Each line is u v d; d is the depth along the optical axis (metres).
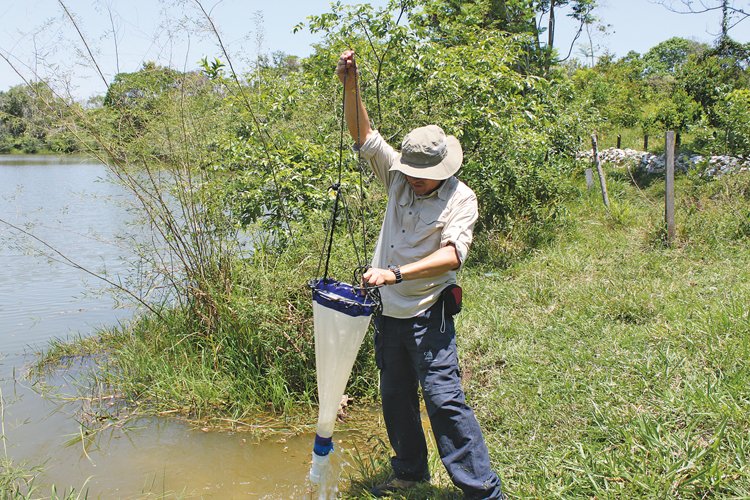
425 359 2.89
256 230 5.55
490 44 9.01
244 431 4.32
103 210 13.78
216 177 5.80
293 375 4.75
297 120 7.43
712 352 4.04
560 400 3.83
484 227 8.42
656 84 27.45
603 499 2.78
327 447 2.92
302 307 4.81
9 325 6.74
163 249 5.38
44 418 4.55
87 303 7.56
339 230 5.44
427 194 2.93
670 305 5.21
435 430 2.87
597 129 17.39
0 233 10.94
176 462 3.90
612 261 7.27
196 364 4.95
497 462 3.31
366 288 2.76
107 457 3.97
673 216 7.78
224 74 6.07
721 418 3.23
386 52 7.45
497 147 8.63
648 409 3.49
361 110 3.11
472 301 6.24
